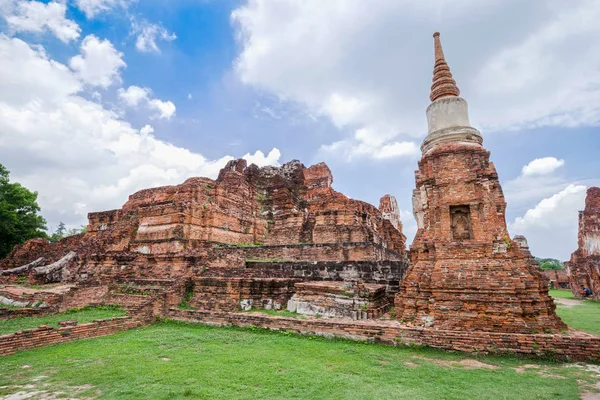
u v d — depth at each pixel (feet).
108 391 26.86
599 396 25.57
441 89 56.18
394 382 28.76
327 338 44.70
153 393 26.23
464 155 50.06
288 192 116.26
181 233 86.12
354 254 75.25
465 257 45.27
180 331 50.16
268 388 27.25
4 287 77.41
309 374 30.60
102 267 84.23
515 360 35.27
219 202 97.86
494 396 25.63
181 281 62.44
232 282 58.34
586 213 125.39
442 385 28.02
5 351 37.50
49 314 60.70
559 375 30.45
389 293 59.21
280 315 51.21
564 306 86.74
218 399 25.02
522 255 43.86
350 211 90.79
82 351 38.86
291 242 98.73
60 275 86.58
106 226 114.21
